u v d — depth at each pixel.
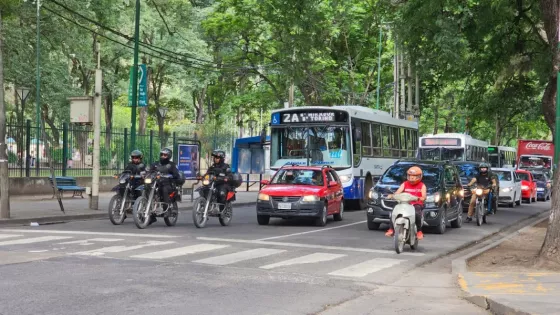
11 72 35.22
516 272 11.39
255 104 47.38
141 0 42.69
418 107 41.72
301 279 10.56
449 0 21.97
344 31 41.97
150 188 18.16
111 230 17.06
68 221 19.80
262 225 19.81
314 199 19.42
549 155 52.94
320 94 44.12
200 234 16.53
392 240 16.34
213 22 41.06
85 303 8.34
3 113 18.86
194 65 46.22
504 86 29.31
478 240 17.72
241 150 35.75
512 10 23.31
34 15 34.94
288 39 33.19
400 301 9.33
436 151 37.34
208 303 8.57
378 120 28.70
